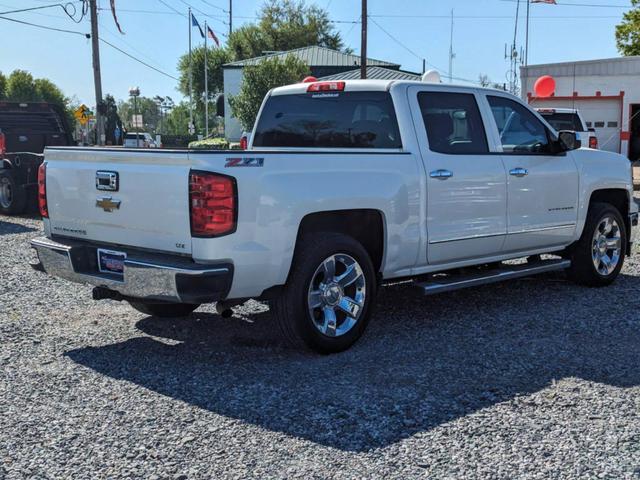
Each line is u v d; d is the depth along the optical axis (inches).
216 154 180.5
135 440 151.0
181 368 196.1
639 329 232.8
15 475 136.0
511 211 254.1
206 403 170.9
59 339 223.6
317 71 2018.9
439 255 234.1
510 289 293.3
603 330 231.8
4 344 217.6
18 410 166.9
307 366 197.2
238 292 186.9
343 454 144.4
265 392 177.6
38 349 213.2
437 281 237.1
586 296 280.2
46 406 169.3
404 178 219.3
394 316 250.7
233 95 1968.5
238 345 216.8
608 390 178.7
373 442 149.9
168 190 184.4
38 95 3823.8
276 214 188.1
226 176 179.6
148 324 241.0
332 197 199.6
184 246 183.9
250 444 149.1
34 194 565.0
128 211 195.0
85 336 226.8
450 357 204.7
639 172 1022.4
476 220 242.4
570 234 280.8
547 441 149.9
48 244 214.2
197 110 3346.5
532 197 261.1
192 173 179.2
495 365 197.6
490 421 160.1
